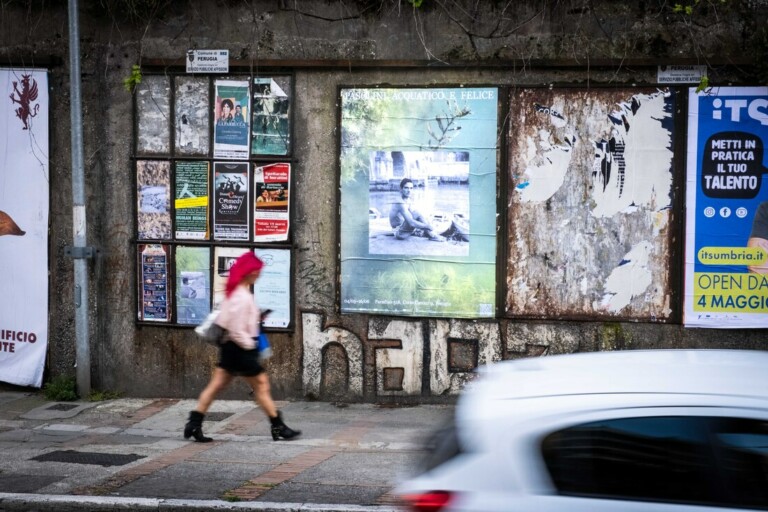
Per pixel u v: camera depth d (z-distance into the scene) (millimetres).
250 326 8336
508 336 9938
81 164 10305
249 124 10227
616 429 3592
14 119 10695
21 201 10750
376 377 10188
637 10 9516
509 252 9875
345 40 10016
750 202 9453
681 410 3570
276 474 7406
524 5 9688
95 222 10562
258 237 10297
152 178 10445
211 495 6789
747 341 9555
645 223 9641
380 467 7613
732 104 9422
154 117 10398
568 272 9789
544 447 3613
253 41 10156
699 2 9375
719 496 3428
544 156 9758
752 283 9500
